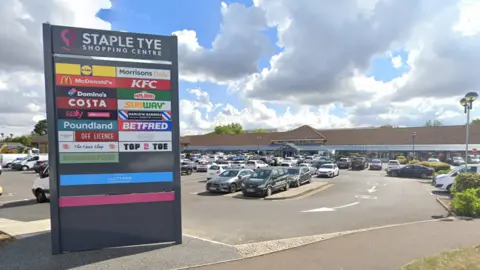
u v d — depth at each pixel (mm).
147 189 7094
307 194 18203
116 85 6934
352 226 9617
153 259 6168
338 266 5777
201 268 5719
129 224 6965
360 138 63938
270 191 17266
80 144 6676
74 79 6664
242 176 19938
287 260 6113
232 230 9141
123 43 7000
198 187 22109
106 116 6852
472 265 5629
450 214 11492
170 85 7316
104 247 6789
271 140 71875
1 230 8570
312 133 67312
